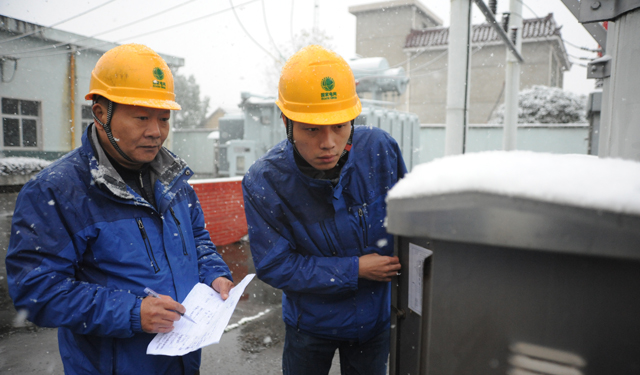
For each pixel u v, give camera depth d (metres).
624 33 1.58
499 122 19.70
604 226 0.61
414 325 1.12
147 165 1.54
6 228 7.48
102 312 1.26
